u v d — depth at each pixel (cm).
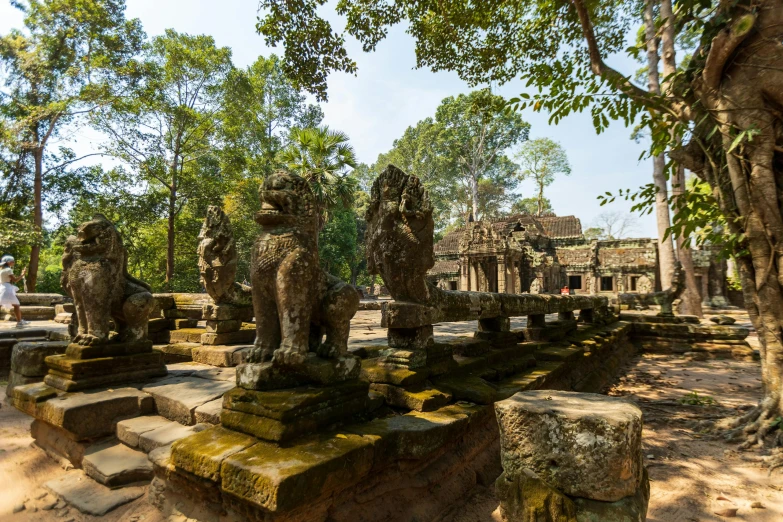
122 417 357
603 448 209
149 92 2133
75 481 315
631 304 1282
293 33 853
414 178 351
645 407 568
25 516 282
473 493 317
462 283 3259
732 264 2827
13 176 2158
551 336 645
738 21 401
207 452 223
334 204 1825
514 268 3092
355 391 278
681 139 479
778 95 418
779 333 440
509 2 862
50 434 366
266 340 268
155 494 271
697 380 749
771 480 344
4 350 692
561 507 211
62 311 1038
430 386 349
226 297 571
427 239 352
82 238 402
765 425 421
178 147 2336
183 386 394
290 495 192
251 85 2495
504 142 3759
